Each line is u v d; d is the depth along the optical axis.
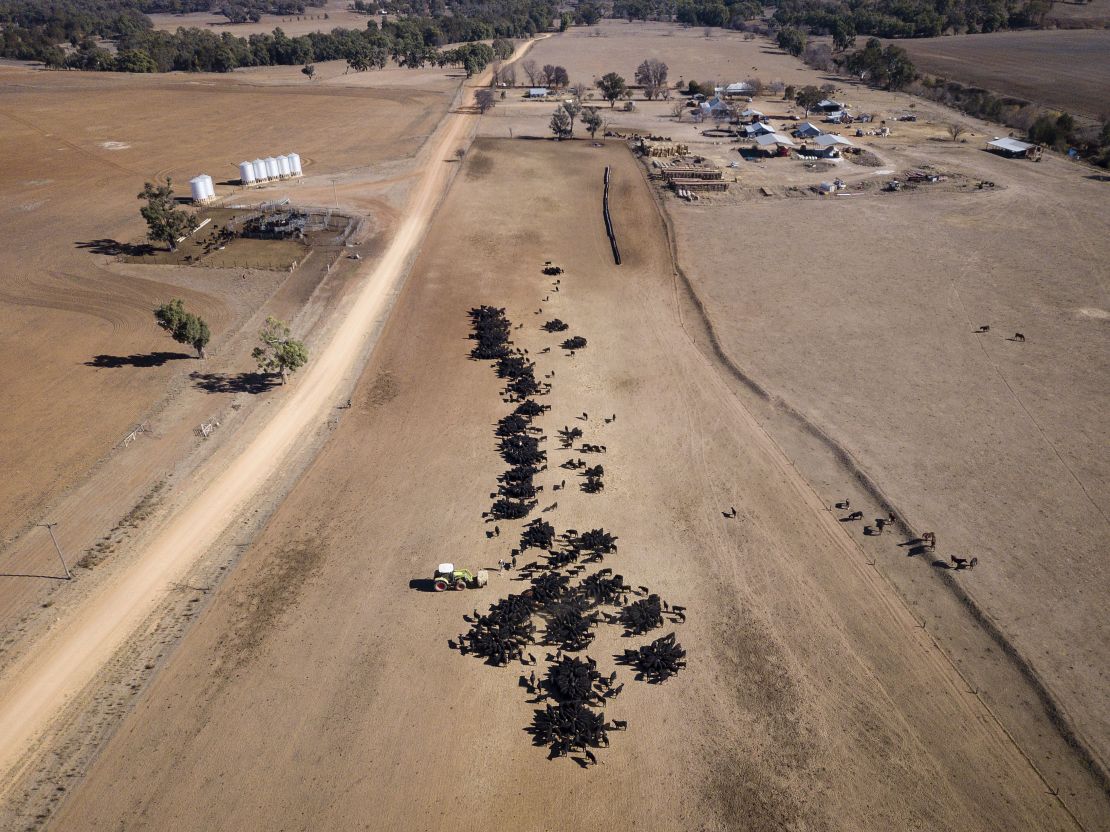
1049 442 58.19
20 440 57.25
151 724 36.78
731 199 114.62
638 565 47.06
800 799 33.91
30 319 76.12
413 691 38.84
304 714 37.44
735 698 38.72
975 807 33.59
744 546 48.47
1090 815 33.28
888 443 58.25
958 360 70.00
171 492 52.44
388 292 83.94
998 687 39.06
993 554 47.47
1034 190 117.19
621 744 36.44
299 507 51.41
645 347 73.06
